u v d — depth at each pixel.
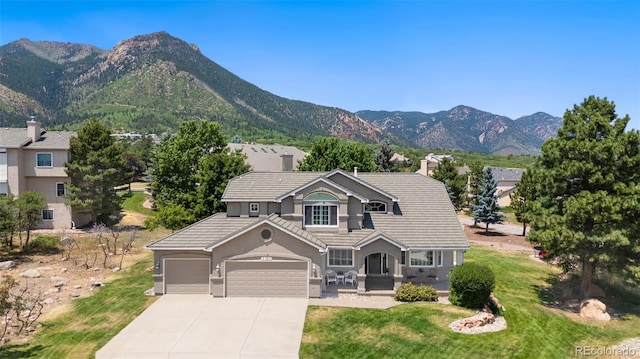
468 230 58.44
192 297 28.16
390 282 31.12
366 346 21.27
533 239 28.39
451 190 67.00
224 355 20.19
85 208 49.03
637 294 30.97
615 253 26.48
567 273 34.38
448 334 22.75
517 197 54.78
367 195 32.78
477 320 23.86
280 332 22.67
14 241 42.78
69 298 28.23
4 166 46.94
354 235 30.34
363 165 60.06
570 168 27.02
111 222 52.84
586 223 27.44
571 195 27.86
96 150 49.03
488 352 21.00
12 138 48.44
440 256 31.70
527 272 36.81
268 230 28.16
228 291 28.28
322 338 22.06
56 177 48.88
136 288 29.92
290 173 35.56
